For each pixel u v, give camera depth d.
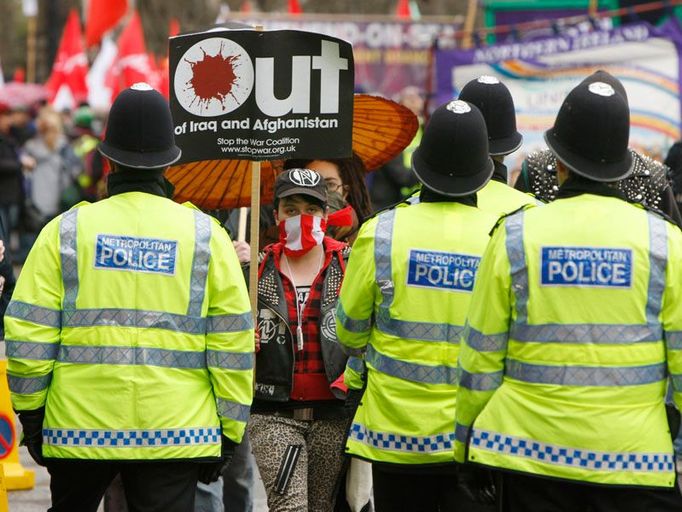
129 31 37.84
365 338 9.92
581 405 8.27
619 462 8.26
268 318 10.79
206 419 9.22
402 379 9.65
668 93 23.86
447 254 9.62
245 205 12.64
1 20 86.12
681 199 16.55
